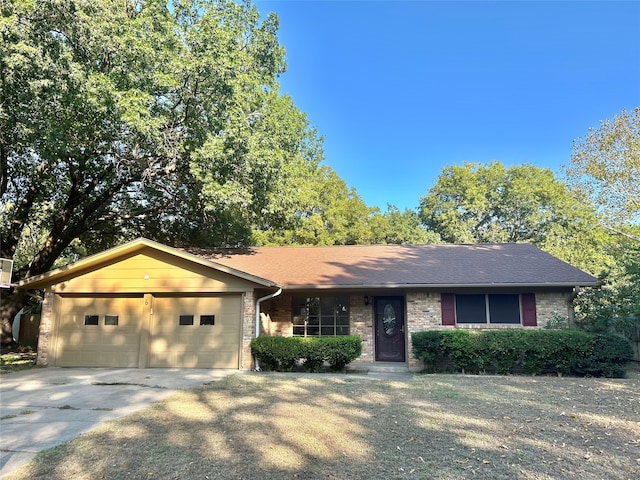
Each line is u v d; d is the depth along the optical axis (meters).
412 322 13.09
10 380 9.98
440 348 11.55
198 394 8.16
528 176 37.22
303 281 13.28
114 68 12.09
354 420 6.19
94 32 11.38
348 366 12.88
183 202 17.27
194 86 13.06
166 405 7.22
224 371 11.53
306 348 11.55
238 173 13.85
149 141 12.84
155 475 4.18
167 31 12.85
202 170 13.31
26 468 4.39
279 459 4.59
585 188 21.23
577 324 13.20
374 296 14.15
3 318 17.17
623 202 20.41
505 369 11.30
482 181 39.16
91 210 17.41
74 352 12.70
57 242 17.61
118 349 12.62
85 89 11.20
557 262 14.04
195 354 12.38
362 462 4.50
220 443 5.12
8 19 9.72
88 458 4.66
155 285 12.55
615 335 11.09
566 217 33.94
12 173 15.81
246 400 7.58
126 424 6.02
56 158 13.36
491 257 15.04
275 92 16.89
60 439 5.37
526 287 12.70
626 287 12.80
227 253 17.11
